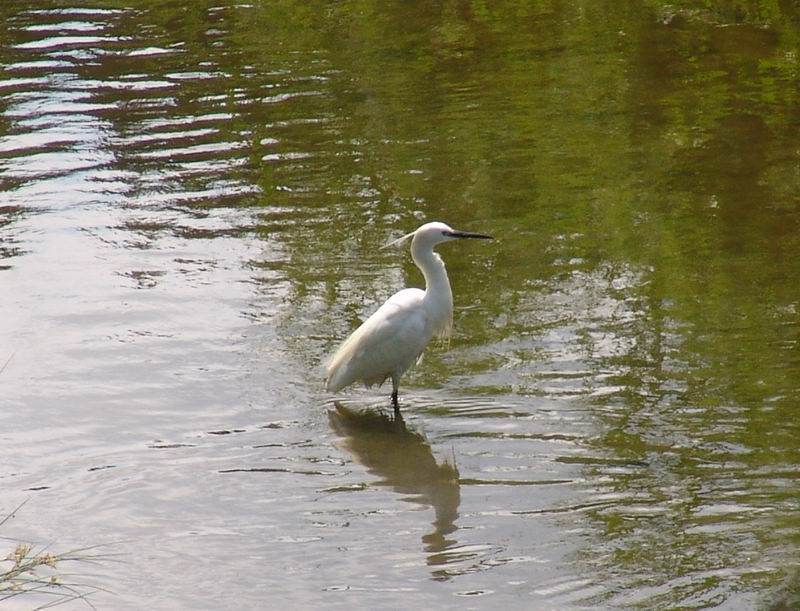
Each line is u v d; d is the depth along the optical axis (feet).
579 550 30.04
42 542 31.32
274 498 33.47
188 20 97.25
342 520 32.19
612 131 65.72
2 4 104.99
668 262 48.83
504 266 49.34
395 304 38.50
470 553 30.25
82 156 65.72
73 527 32.14
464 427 37.09
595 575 28.86
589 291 46.50
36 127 70.95
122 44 90.17
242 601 28.40
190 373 41.47
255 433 37.42
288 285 48.44
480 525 31.55
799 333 41.78
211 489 34.06
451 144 65.00
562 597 28.04
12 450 36.45
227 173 62.23
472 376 40.42
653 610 27.22
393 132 67.67
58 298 47.91
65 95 77.41
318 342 43.55
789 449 34.37
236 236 53.83
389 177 60.49
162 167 63.57
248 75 80.69
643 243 50.93
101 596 28.73
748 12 89.15
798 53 78.33
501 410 37.99
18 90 78.74
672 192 56.54
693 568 28.86
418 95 74.49
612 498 32.42
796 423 35.78
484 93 74.18
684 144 62.95
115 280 49.47
